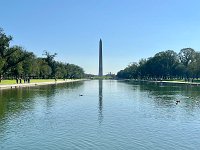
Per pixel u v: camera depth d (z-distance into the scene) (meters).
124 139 33.69
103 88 144.88
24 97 83.12
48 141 32.66
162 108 60.81
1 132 36.97
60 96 89.56
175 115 51.16
